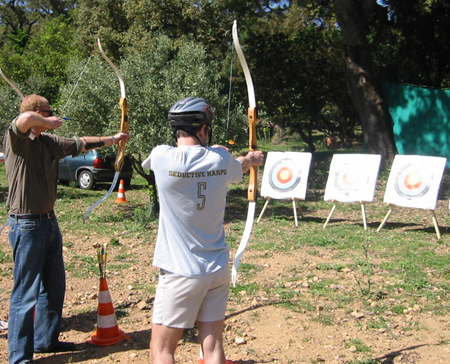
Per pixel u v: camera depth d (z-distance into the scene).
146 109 9.94
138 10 18.42
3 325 4.77
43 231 3.96
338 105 20.72
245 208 11.71
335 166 9.78
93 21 21.45
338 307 5.42
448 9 18.42
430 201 8.65
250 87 3.61
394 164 9.30
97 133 10.46
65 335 4.70
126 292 5.87
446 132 17.22
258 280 6.32
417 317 5.18
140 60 10.63
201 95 10.34
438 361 4.20
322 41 19.41
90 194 14.08
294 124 20.98
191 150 2.96
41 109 3.98
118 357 4.23
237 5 18.84
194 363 4.13
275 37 19.20
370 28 20.44
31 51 33.59
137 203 12.56
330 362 4.18
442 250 7.73
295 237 8.62
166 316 2.90
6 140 3.94
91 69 10.48
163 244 2.93
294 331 4.81
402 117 18.25
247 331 4.83
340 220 10.29
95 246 4.71
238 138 11.04
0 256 7.25
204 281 2.88
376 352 4.37
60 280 4.27
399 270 6.64
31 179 3.88
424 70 20.50
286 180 9.98
